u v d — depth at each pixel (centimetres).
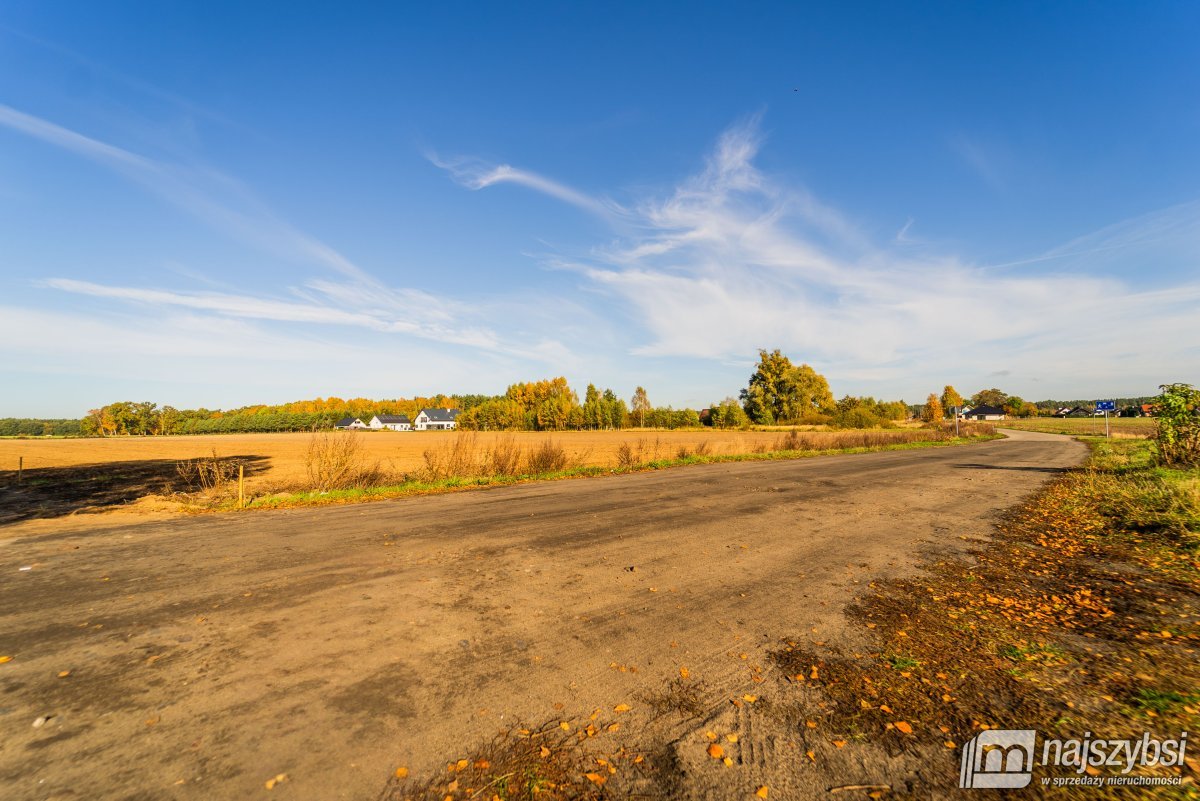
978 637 439
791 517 942
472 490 1314
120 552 697
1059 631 451
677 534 806
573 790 257
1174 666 382
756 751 289
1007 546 748
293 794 250
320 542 752
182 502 1164
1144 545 736
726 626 462
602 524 877
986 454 2617
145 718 313
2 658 391
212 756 278
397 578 588
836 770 273
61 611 486
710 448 2545
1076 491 1240
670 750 289
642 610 498
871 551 717
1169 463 1458
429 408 13775
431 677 367
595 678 368
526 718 318
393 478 1452
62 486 1571
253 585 561
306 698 338
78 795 247
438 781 261
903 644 426
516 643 424
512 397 9712
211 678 363
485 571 616
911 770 273
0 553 697
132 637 430
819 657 402
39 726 303
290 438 6644
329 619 470
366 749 285
